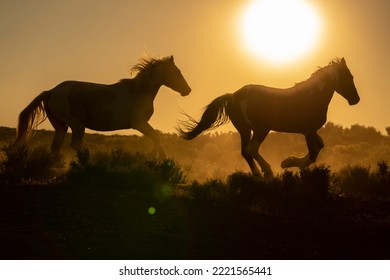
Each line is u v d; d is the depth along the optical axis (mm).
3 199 14625
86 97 20469
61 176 17766
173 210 15023
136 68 21172
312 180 17266
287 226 14430
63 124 20859
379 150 34719
